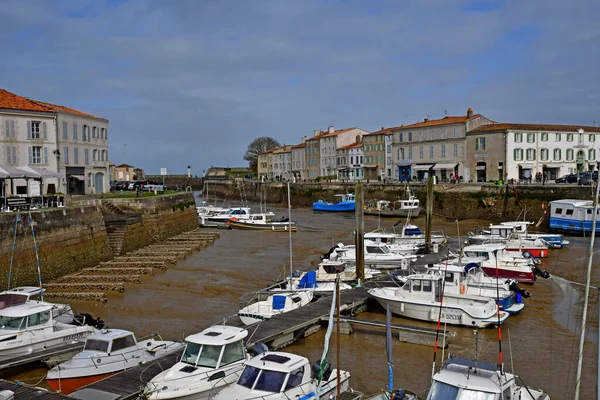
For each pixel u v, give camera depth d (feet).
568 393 50.70
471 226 176.96
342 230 181.47
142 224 147.13
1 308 65.92
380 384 53.72
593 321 72.74
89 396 46.21
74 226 114.32
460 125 239.50
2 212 96.22
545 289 90.79
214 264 120.98
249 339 59.93
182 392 45.47
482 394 37.73
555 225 148.56
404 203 209.46
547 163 226.58
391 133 290.15
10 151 149.89
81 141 179.22
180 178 513.04
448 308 71.20
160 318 78.54
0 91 158.61
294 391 44.14
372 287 87.45
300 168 381.60
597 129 240.73
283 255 132.77
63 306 71.61
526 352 61.77
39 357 59.00
